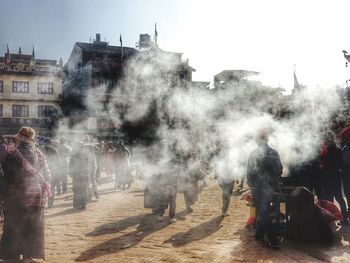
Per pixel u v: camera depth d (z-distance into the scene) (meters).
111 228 7.11
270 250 5.49
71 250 5.67
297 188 5.99
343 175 7.07
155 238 6.32
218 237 6.31
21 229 4.86
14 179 4.84
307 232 5.78
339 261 4.93
